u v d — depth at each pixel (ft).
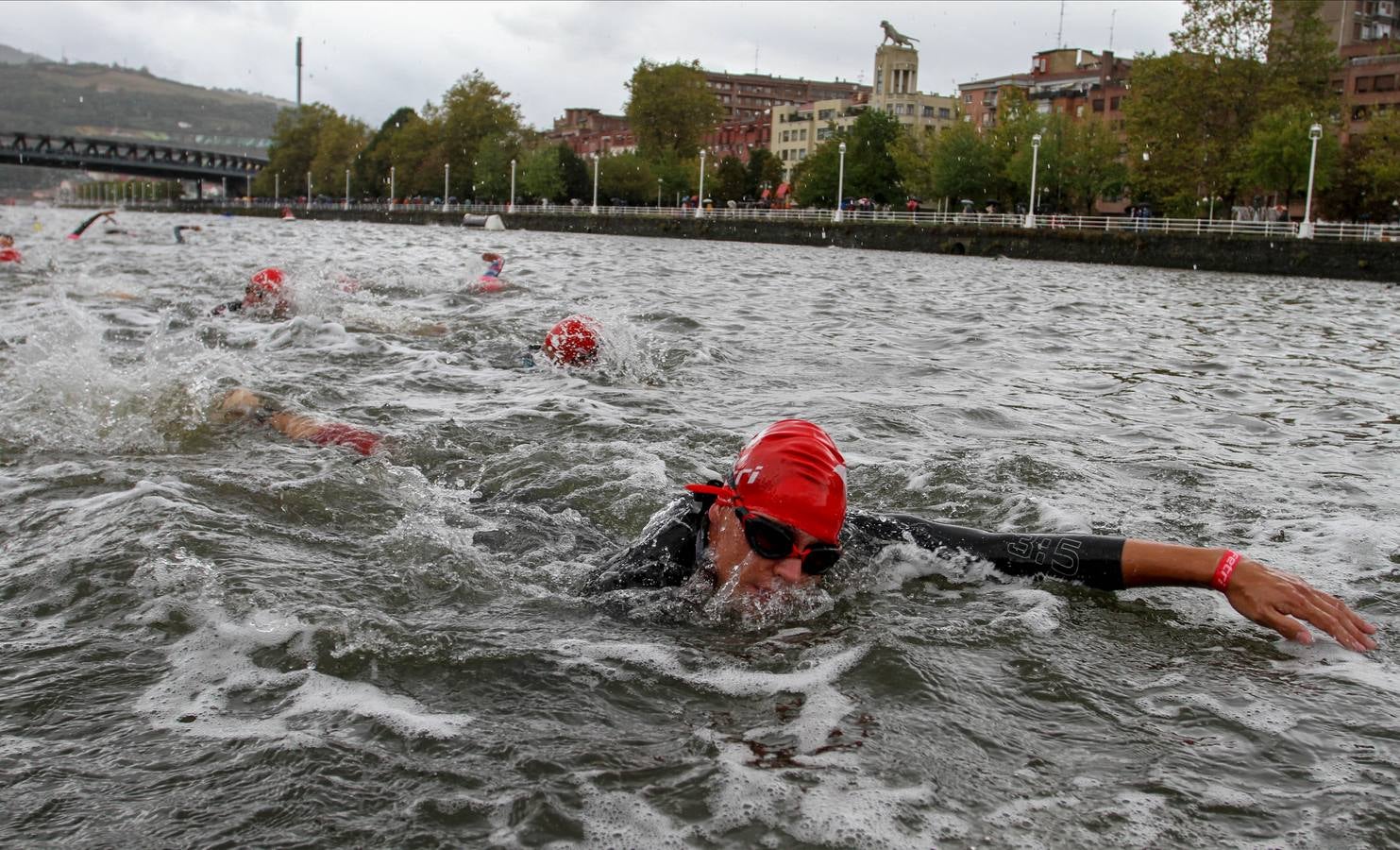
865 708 8.89
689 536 11.42
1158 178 191.31
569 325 29.19
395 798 7.39
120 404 19.86
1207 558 11.22
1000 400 26.43
